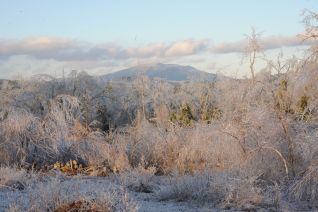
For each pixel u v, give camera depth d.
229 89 16.05
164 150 17.64
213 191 11.07
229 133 14.07
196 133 16.73
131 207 8.66
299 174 12.11
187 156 16.16
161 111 31.62
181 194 11.42
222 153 14.76
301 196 11.33
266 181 12.59
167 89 44.03
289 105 13.83
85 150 18.55
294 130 13.29
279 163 12.97
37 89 40.12
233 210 10.38
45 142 19.14
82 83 42.81
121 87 45.12
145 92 43.03
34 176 13.03
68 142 18.95
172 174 14.26
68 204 8.70
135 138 18.44
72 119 21.19
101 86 44.22
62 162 18.33
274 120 13.62
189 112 34.69
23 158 17.73
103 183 13.25
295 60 13.58
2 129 18.86
